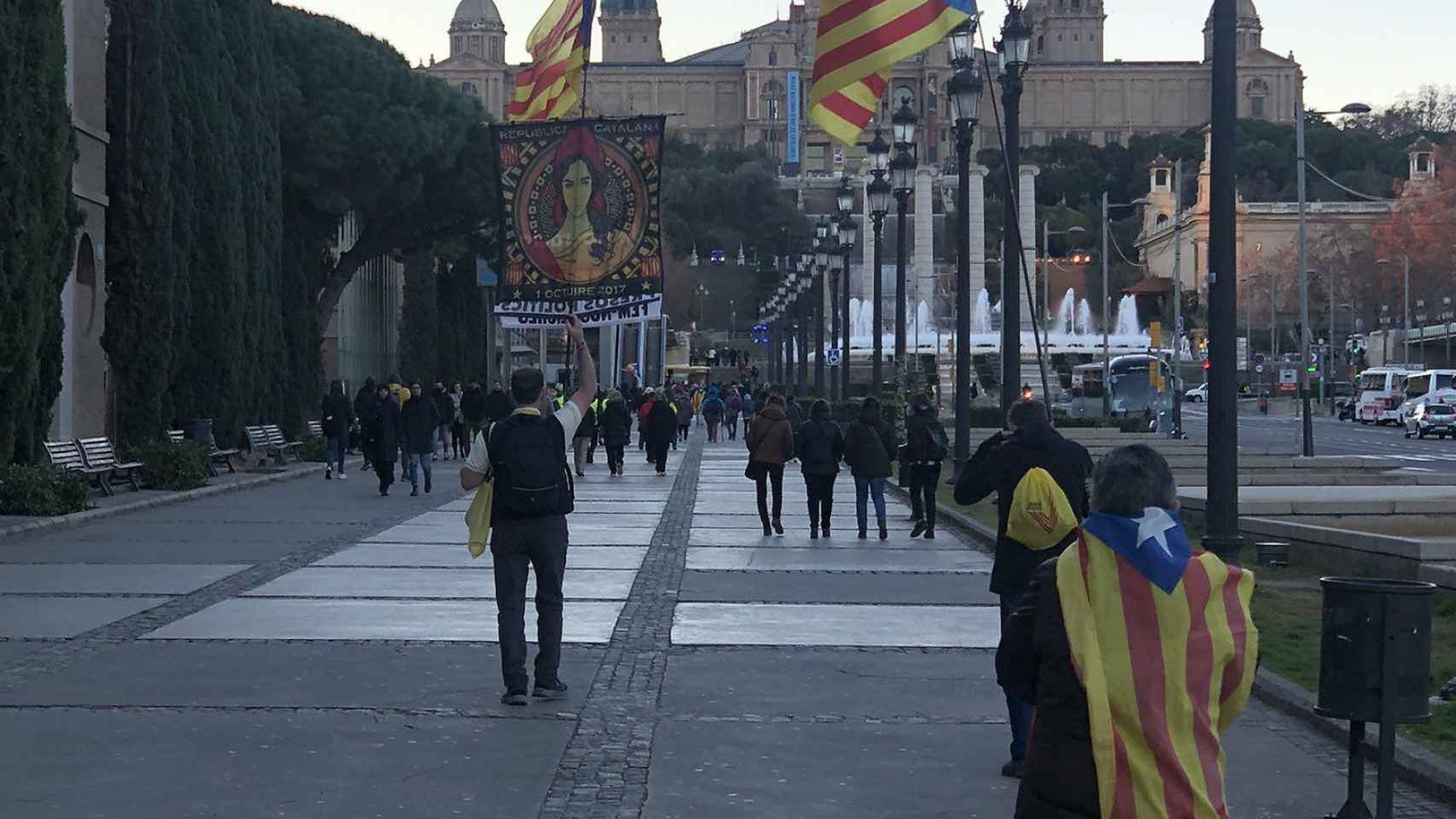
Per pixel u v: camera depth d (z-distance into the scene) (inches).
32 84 992.9
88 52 1259.8
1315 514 881.5
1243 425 3253.0
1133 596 199.6
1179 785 195.0
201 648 509.7
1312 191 7145.7
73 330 1282.0
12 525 876.0
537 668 436.5
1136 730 195.9
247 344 1561.3
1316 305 5457.7
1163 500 206.2
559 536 433.4
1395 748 353.7
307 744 377.4
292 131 1967.3
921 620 587.5
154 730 390.0
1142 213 7445.9
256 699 428.8
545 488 427.8
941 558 812.6
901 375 1625.2
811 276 2997.0
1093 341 4685.0
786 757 373.1
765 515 940.0
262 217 1600.6
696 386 3900.1
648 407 1886.1
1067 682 201.3
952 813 326.0
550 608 436.1
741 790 342.3
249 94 1576.0
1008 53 1051.3
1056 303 6250.0
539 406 438.9
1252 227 6033.5
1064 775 199.8
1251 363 4849.9
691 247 6776.6
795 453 944.9
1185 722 196.7
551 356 3595.0
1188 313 5374.0
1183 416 3565.5
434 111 2128.4
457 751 374.3
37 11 992.9
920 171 5236.2
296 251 2012.8
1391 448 2305.6
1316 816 325.1
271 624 557.9
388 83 2041.1
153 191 1327.5
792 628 567.2
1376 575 678.5
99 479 1122.7
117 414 1337.4
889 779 352.8
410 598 628.7
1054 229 6771.7
